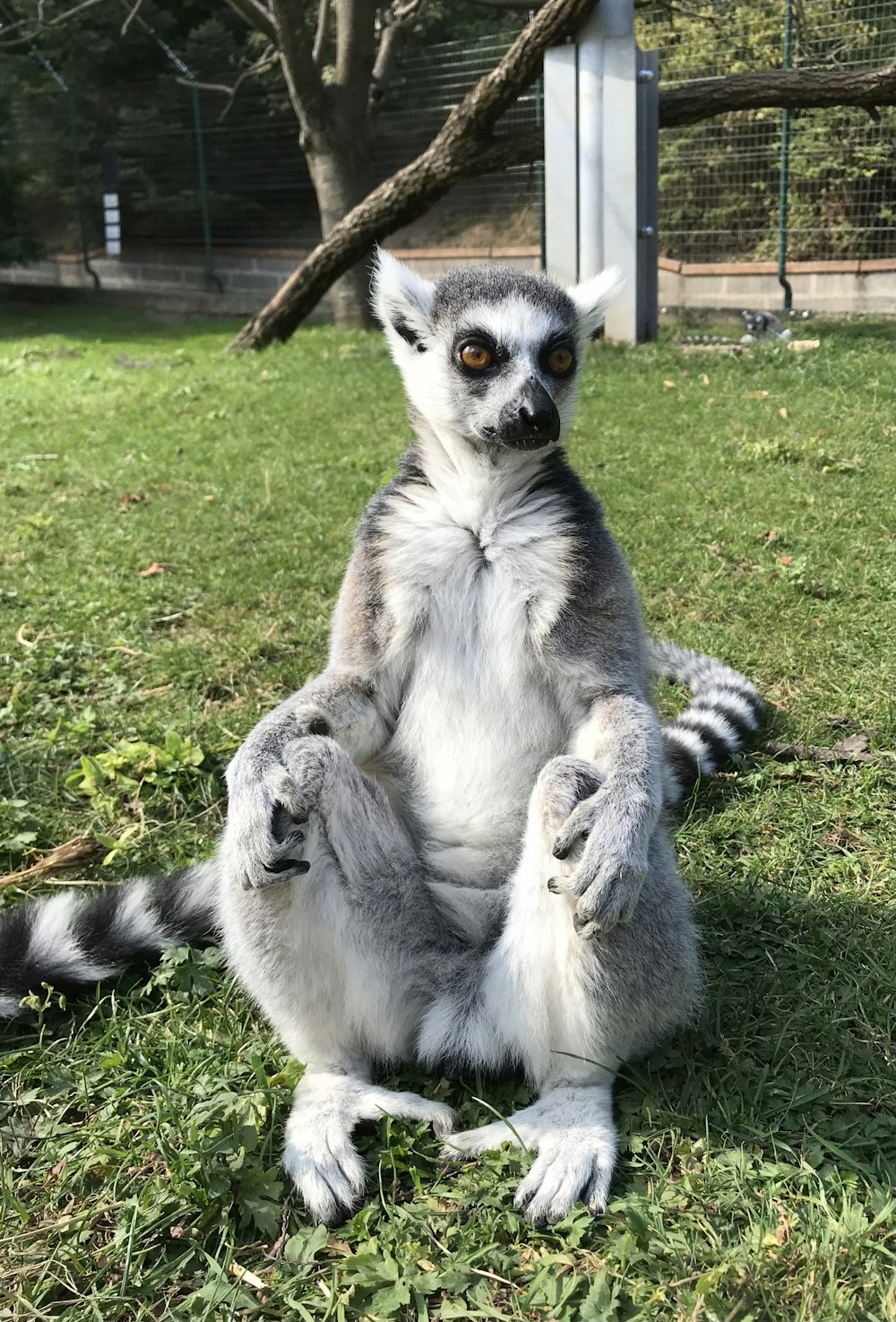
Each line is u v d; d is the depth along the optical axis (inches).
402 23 146.7
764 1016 27.9
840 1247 22.7
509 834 28.1
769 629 44.3
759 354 96.8
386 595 28.6
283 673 42.7
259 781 25.8
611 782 25.4
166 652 44.7
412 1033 27.3
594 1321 21.7
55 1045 28.1
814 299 132.4
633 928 25.3
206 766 37.5
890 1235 23.0
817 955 29.3
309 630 45.9
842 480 60.3
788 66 113.7
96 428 86.9
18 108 193.3
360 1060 27.3
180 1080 26.8
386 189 109.0
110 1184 24.7
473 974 27.0
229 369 109.7
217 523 59.8
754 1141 24.9
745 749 37.4
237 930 26.2
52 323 163.8
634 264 104.0
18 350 131.3
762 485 59.8
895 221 127.0
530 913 25.4
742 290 135.6
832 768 36.4
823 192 130.3
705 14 124.3
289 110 174.6
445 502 28.8
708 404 78.9
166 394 98.6
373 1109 25.6
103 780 36.7
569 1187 23.8
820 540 51.1
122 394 100.4
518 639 28.0
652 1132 25.2
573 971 25.1
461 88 151.8
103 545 57.4
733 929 30.7
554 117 101.5
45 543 58.0
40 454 79.2
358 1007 26.7
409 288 31.3
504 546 28.1
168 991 29.2
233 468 71.7
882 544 50.5
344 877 26.4
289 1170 24.6
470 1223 23.5
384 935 26.8
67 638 46.2
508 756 28.1
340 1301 22.3
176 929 30.3
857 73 95.0
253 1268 23.2
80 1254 23.5
